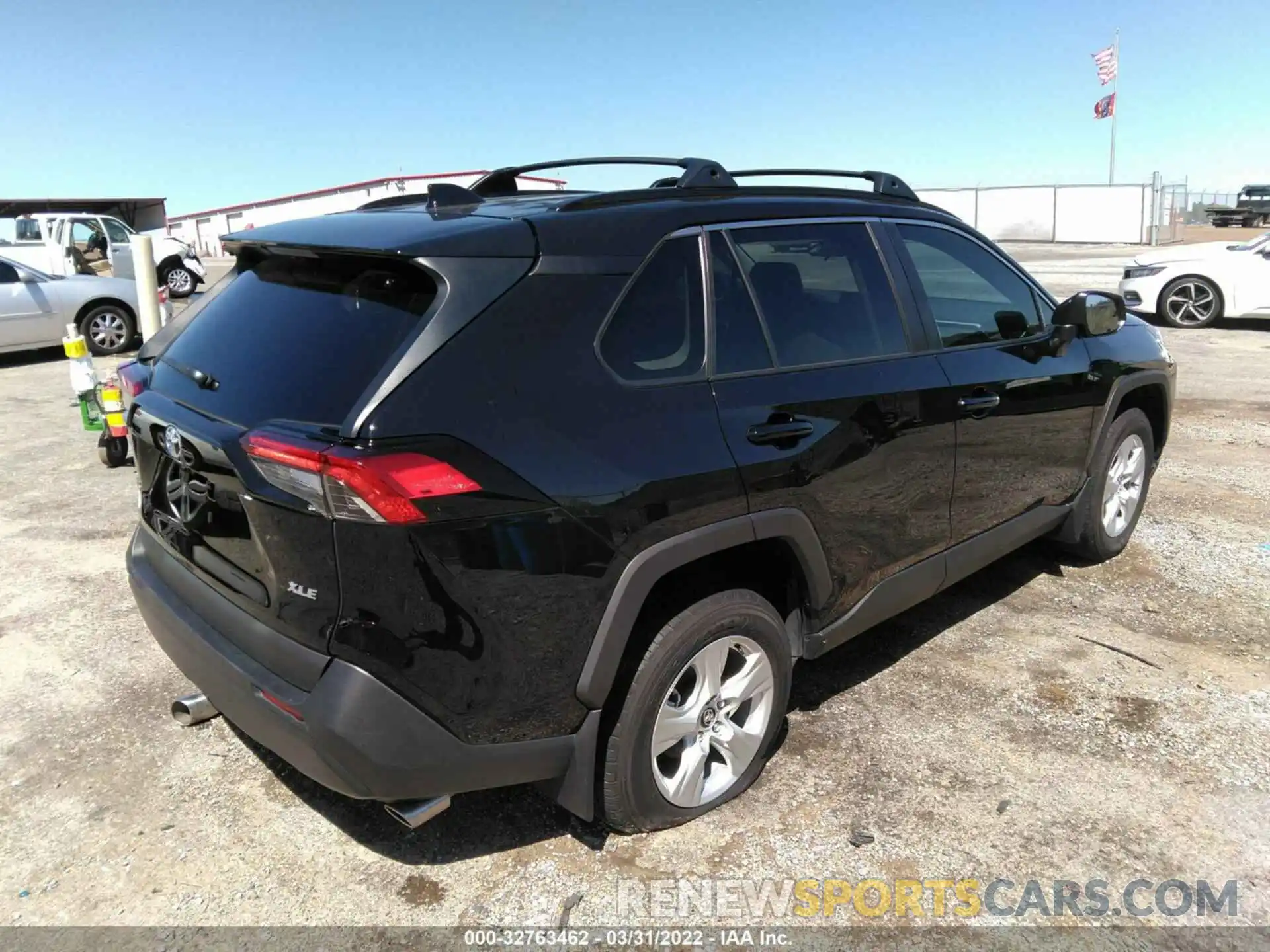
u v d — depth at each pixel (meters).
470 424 2.12
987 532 3.68
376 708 2.09
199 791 2.95
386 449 2.01
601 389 2.35
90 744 3.20
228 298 2.77
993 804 2.83
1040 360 3.83
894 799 2.86
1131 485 4.67
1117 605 4.20
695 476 2.46
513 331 2.24
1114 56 37.28
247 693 2.29
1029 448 3.78
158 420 2.53
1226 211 39.91
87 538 5.18
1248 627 3.96
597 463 2.29
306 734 2.14
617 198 2.69
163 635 2.67
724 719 2.77
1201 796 2.86
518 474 2.16
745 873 2.56
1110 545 4.60
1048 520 4.10
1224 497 5.62
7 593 4.43
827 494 2.84
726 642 2.68
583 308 2.38
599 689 2.36
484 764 2.26
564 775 2.45
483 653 2.17
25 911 2.44
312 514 2.06
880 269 3.25
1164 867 2.57
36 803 2.88
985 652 3.78
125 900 2.48
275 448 2.08
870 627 3.24
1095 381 4.12
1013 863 2.59
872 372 3.05
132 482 6.26
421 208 2.79
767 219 2.93
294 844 2.70
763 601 2.77
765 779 2.96
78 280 12.06
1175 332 12.45
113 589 4.48
